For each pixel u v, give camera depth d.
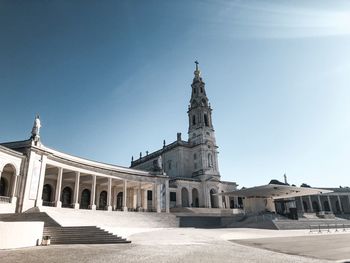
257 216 48.62
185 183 68.50
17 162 32.09
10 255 14.02
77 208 41.12
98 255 13.98
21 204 31.33
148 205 65.88
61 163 39.69
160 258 13.10
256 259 12.91
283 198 68.38
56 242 20.52
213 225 49.06
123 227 35.56
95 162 47.97
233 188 78.00
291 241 22.36
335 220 53.22
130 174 52.03
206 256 13.84
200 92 83.81
